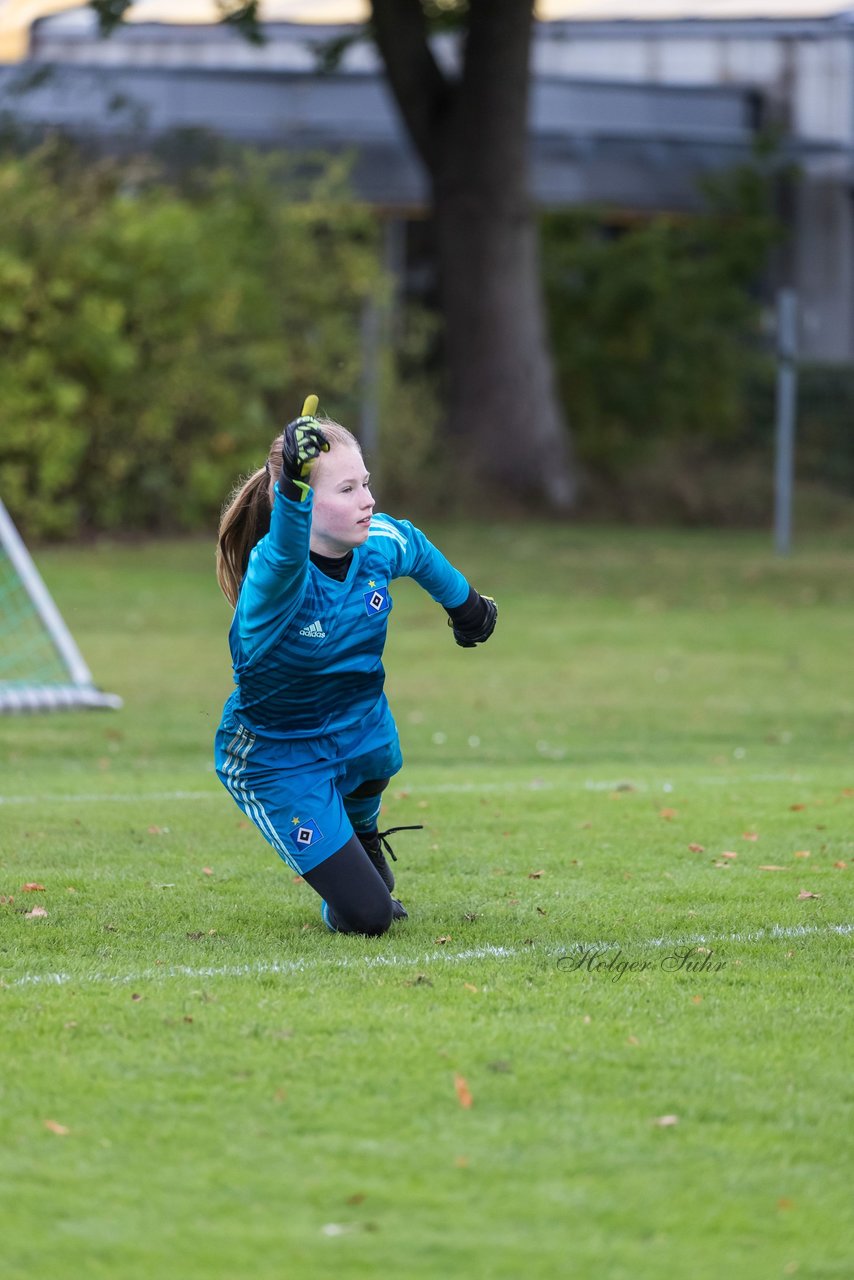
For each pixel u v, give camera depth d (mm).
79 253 73812
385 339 88062
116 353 73875
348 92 101188
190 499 79000
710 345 100000
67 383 74562
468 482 86250
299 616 17594
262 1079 13836
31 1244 10938
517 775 32438
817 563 74500
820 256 110750
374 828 20047
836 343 111250
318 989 16500
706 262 101938
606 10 117000
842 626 58000
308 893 21297
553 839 25141
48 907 20328
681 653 51844
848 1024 15539
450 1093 13570
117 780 31531
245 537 18516
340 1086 13695
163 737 37625
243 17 81875
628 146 104938
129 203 77312
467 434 87875
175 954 18000
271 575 16844
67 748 36000
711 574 70500
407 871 22719
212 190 85125
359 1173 12008
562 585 66938
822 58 109375
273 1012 15664
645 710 41906
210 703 42375
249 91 99125
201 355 78812
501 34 83750
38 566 68188
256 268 83375
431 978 16953
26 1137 12625
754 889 21609
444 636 55125
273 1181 11867
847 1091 13750
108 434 76688
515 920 19750
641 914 20125
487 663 49562
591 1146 12531
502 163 85875
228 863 23219
